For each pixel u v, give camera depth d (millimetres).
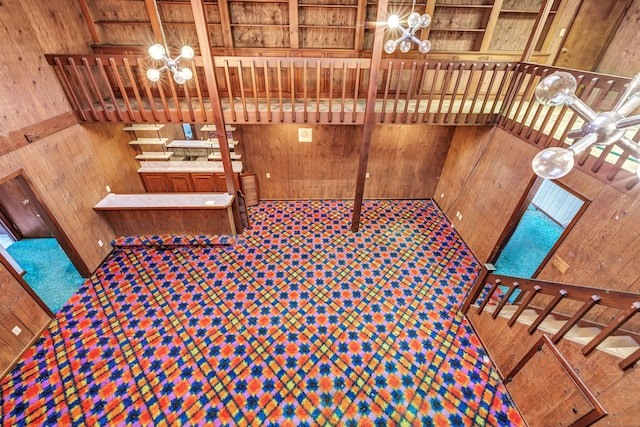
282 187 7492
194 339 4180
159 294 4855
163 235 6031
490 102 6055
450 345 4184
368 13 5562
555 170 1522
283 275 5301
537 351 3123
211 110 4809
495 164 5191
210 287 5016
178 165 6734
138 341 4129
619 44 5145
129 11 5379
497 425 3336
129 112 4691
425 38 5789
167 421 3322
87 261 5039
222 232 5953
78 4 5074
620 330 2984
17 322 3832
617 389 2301
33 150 4047
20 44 3902
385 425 3332
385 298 4898
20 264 5332
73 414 3355
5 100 3689
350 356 4012
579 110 1669
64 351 3977
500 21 5750
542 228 6734
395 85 6301
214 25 5500
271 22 5594
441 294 5008
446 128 6727
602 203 3318
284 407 3465
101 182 5395
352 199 7621
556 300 2816
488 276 4031
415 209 7383
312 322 4465
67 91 4562
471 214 5930
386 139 6809
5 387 3574
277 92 6195
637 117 1387
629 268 3021
